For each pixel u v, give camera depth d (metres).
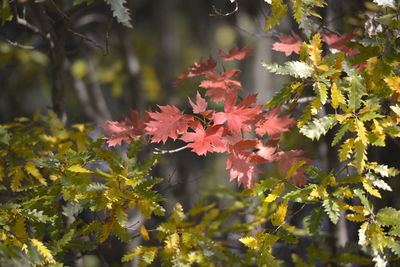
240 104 3.54
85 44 6.68
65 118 5.16
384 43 3.47
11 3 4.26
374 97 3.26
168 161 8.23
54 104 5.08
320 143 4.97
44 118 4.38
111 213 3.49
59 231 3.73
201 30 10.21
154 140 3.42
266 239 3.37
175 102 9.35
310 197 3.27
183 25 10.31
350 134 4.38
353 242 4.66
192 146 3.44
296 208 4.81
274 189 3.37
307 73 3.19
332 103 3.22
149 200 3.46
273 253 5.44
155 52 10.13
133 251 3.76
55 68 5.00
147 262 3.71
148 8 10.41
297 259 4.68
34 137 3.84
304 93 4.70
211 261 3.87
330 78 3.36
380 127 3.24
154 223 4.84
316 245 5.01
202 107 3.58
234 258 4.11
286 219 4.72
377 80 3.43
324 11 4.85
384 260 3.27
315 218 3.31
